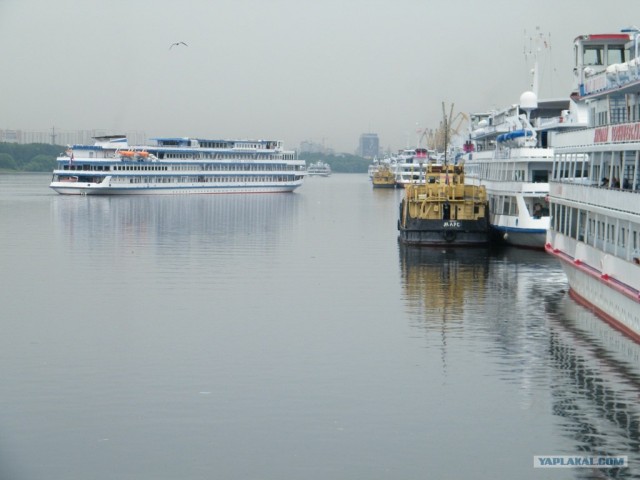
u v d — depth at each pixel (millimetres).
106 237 134250
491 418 45750
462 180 119312
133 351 58438
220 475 39406
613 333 62500
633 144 57562
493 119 137250
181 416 46062
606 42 80000
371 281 87125
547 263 99188
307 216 185125
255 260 104812
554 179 80812
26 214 183625
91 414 46312
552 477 39250
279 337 62250
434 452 41688
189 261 103875
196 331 64312
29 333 63844
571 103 102250
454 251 111375
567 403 47844
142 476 39344
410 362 55625
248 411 46719
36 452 41688
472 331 63906
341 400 48438
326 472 39688
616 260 61125
